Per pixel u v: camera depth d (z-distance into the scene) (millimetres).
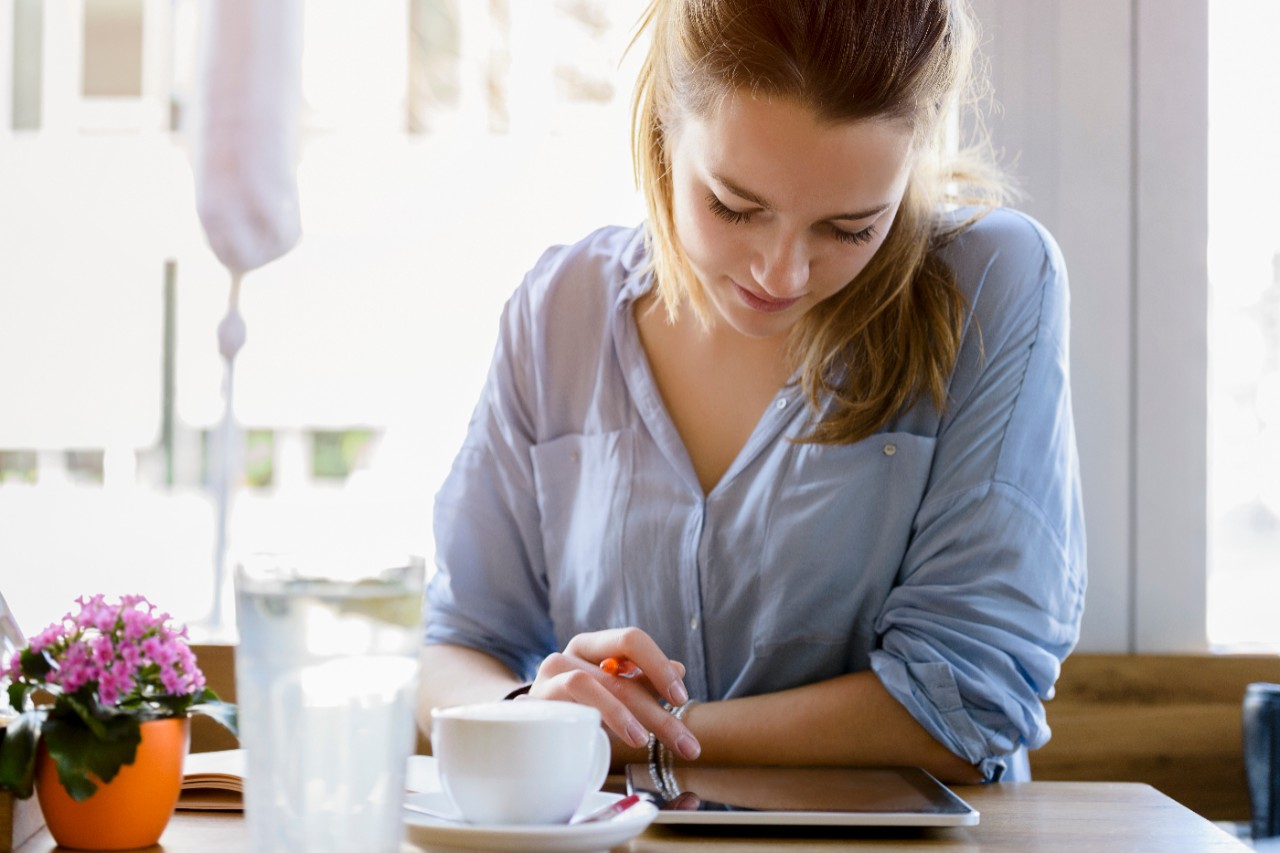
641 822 779
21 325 2178
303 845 643
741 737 1195
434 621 1473
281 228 1801
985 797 1054
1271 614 1874
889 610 1292
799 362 1330
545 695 1037
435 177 2082
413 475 2121
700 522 1344
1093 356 1822
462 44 2064
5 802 817
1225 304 1867
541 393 1442
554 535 1441
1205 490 1819
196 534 2168
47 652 844
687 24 1126
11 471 2184
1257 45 1849
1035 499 1287
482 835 743
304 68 2078
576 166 2053
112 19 2150
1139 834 908
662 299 1394
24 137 2164
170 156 2152
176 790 841
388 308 2115
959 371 1313
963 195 1454
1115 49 1815
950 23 1161
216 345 2166
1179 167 1817
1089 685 1724
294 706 644
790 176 1052
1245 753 1537
